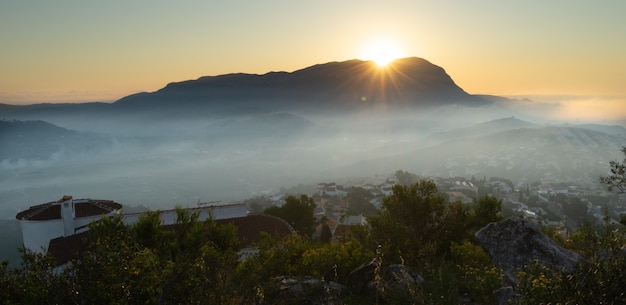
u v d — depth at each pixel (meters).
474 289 9.44
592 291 5.90
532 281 6.43
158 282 8.22
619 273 6.06
